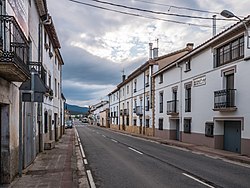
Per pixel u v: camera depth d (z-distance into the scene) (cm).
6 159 776
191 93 2319
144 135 3525
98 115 8838
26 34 970
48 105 1842
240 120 1634
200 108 2148
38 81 833
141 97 3850
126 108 4862
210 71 2000
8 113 779
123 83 4978
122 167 1171
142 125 3794
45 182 820
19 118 903
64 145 2019
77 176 989
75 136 3225
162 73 3047
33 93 826
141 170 1101
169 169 1129
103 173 1039
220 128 1912
